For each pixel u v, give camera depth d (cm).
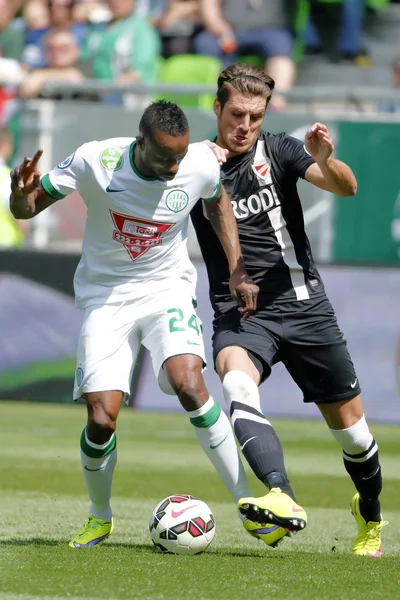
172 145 1389
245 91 1541
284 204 1576
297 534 1823
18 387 4288
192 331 1521
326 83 5275
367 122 4284
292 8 5238
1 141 4534
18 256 4281
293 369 1589
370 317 4078
